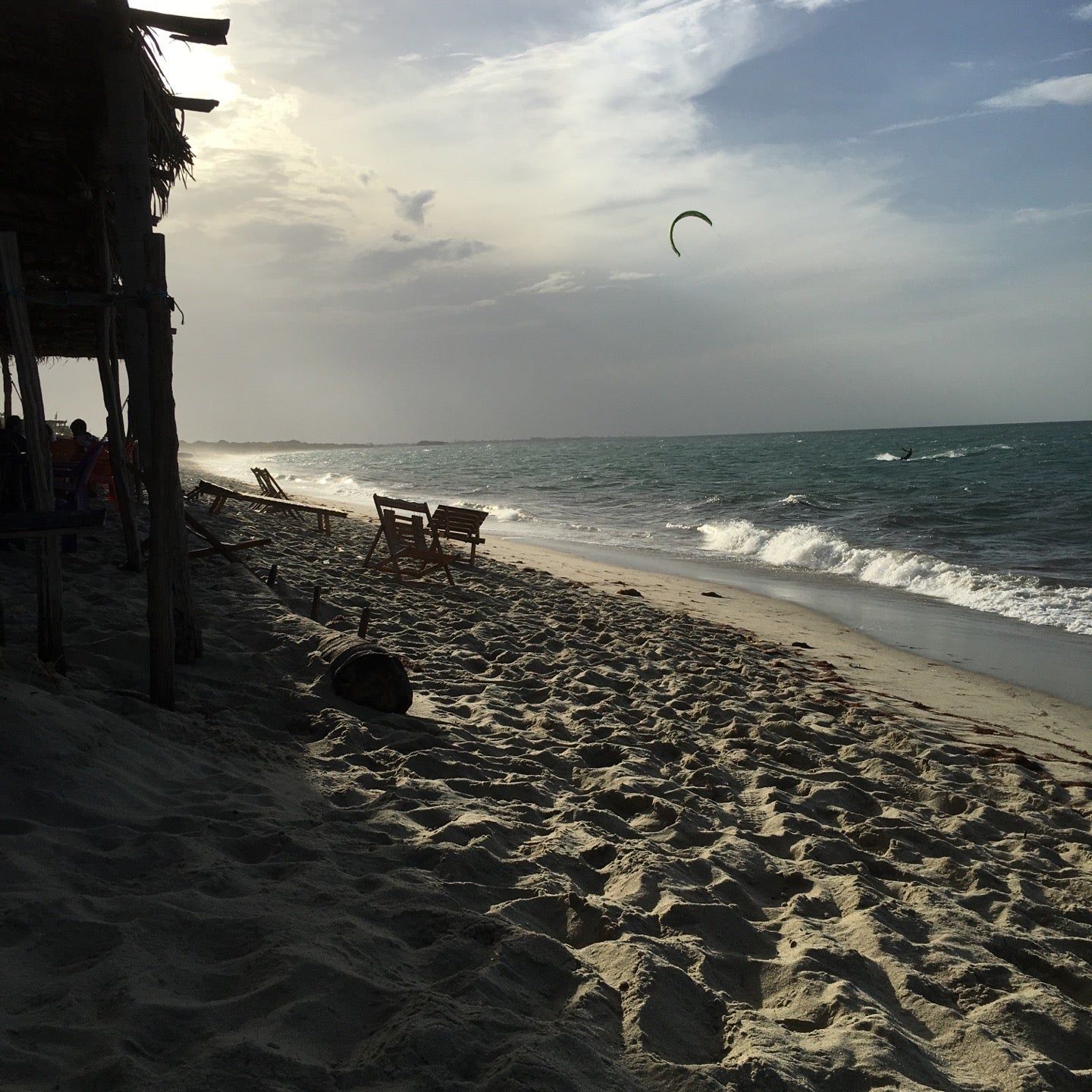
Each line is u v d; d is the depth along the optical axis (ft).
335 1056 7.04
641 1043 7.76
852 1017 8.54
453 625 27.78
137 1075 6.40
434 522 41.11
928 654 32.73
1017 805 16.99
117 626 19.69
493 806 13.64
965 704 26.00
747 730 19.74
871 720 22.00
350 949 8.47
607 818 13.67
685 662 26.45
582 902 10.21
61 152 20.74
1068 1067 8.52
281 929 8.72
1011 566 54.80
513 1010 7.94
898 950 10.32
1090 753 21.67
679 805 14.70
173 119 21.66
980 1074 8.18
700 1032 8.25
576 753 16.99
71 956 8.06
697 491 124.57
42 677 13.93
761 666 27.71
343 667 17.75
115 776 11.84
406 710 18.10
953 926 11.32
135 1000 7.27
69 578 24.76
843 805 15.96
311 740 15.78
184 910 8.90
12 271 13.46
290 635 20.36
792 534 64.03
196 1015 7.31
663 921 10.30
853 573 52.80
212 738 14.37
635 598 39.96
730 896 11.44
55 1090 6.28
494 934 9.09
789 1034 8.25
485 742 16.94
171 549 15.35
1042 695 27.22
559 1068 6.90
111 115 18.04
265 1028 7.14
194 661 18.37
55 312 31.24
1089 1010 9.37
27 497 25.21
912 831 14.60
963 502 96.78
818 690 25.20
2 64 18.45
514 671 22.98
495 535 73.82
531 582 39.93
